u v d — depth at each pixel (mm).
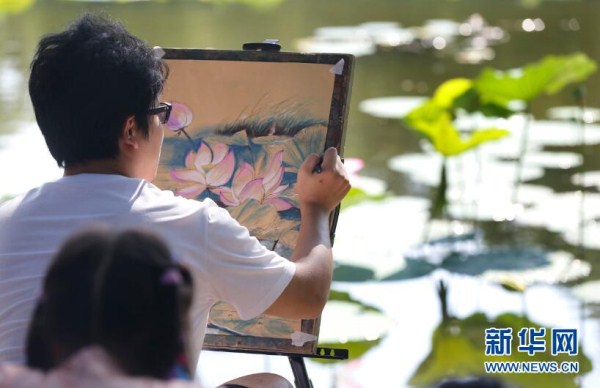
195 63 3844
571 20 16984
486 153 9984
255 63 3809
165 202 3039
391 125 10984
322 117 3725
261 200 3729
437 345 6238
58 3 19031
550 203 8656
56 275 2164
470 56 14258
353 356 6113
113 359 2100
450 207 8586
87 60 3049
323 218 3422
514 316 6668
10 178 8547
